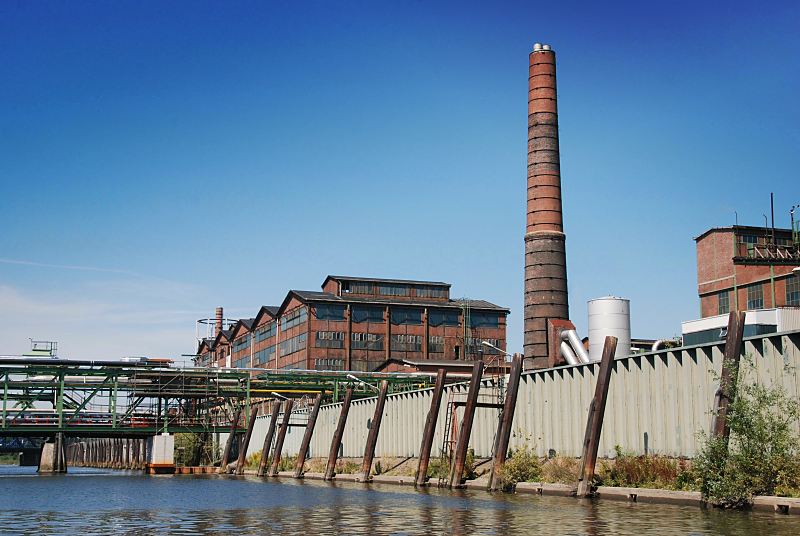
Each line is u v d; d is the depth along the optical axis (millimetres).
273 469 75125
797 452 32000
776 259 76750
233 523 31125
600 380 39375
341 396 92625
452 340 119375
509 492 44219
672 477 37469
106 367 82312
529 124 79562
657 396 41156
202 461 97875
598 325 62688
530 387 52656
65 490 53906
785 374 34094
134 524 31203
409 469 62562
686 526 26469
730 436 33594
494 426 56156
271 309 129875
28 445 127312
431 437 52000
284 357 122188
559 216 78062
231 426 86625
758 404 32250
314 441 89688
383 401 61156
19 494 49688
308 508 36969
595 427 39125
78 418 83625
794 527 25734
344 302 115500
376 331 116688
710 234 85125
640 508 32875
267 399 106250
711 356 37750
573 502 36625
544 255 77312
